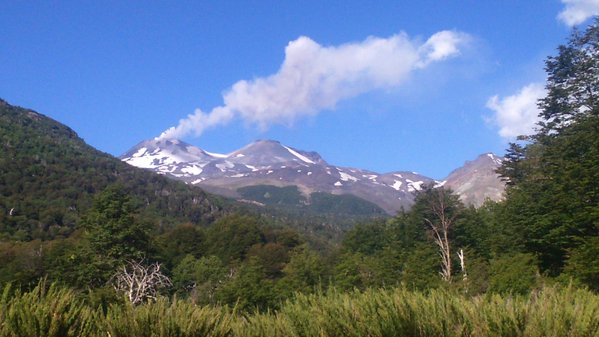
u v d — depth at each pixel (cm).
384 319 845
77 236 7306
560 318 749
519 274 3158
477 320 792
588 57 5391
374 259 5197
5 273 3042
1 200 9569
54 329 796
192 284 5884
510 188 5450
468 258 4869
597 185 3531
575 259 2959
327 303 933
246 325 968
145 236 5584
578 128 4494
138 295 3519
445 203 6009
